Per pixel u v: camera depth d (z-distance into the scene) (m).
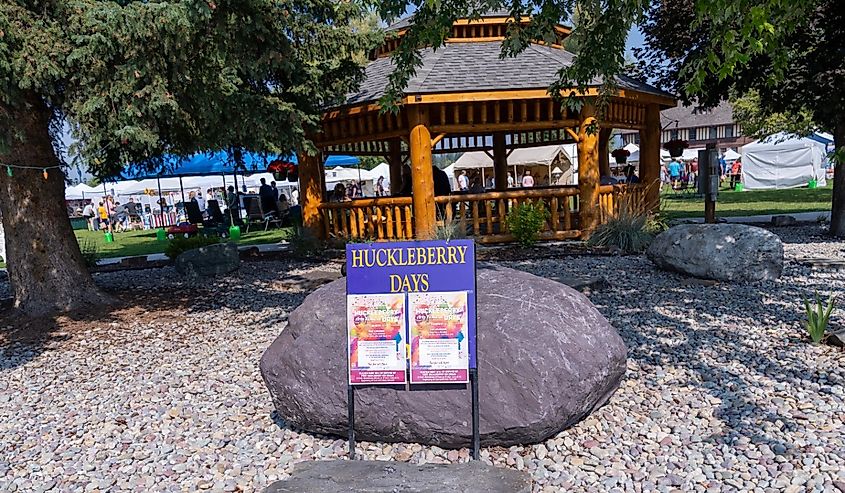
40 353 5.90
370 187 32.09
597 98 7.63
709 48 3.69
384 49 12.23
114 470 3.40
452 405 3.29
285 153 9.84
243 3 5.92
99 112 5.79
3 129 5.58
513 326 3.39
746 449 3.18
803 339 4.95
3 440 3.92
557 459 3.23
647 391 4.07
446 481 2.96
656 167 11.86
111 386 4.86
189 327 6.61
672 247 7.74
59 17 5.68
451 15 4.98
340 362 3.44
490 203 10.70
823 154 29.83
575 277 7.69
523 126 10.17
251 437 3.72
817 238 10.45
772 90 9.73
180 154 8.54
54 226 7.30
